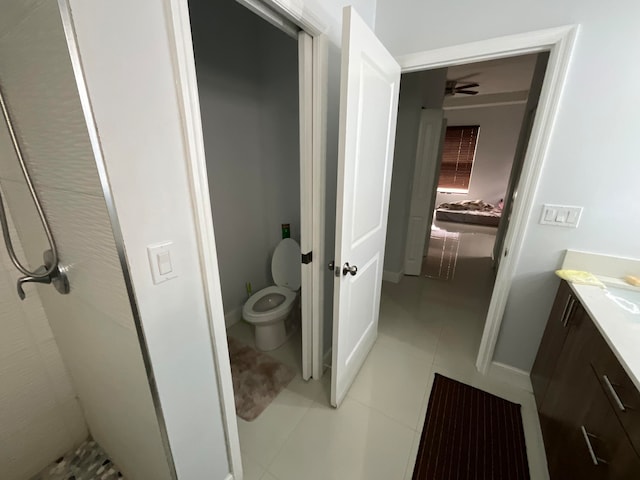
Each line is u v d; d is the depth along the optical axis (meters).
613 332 0.95
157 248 0.72
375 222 1.66
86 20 0.52
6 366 1.10
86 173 0.61
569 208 1.37
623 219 1.29
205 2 1.68
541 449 1.37
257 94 2.13
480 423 1.50
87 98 0.54
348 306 1.45
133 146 0.63
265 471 1.27
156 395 0.80
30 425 1.20
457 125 6.63
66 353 1.19
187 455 0.95
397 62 1.58
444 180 7.12
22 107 0.72
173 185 0.73
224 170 2.01
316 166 1.33
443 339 2.18
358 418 1.52
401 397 1.65
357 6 1.42
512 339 1.70
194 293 0.85
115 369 0.90
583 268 1.40
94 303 0.82
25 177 0.80
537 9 1.25
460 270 3.56
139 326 0.71
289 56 1.96
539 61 2.53
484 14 1.35
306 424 1.49
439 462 1.31
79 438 1.38
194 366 0.90
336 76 1.35
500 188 6.61
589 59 1.20
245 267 2.36
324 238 1.50
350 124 1.11
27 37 0.61
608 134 1.23
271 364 1.90
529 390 1.70
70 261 0.83
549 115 1.30
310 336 1.67
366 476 1.25
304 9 1.03
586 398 1.01
